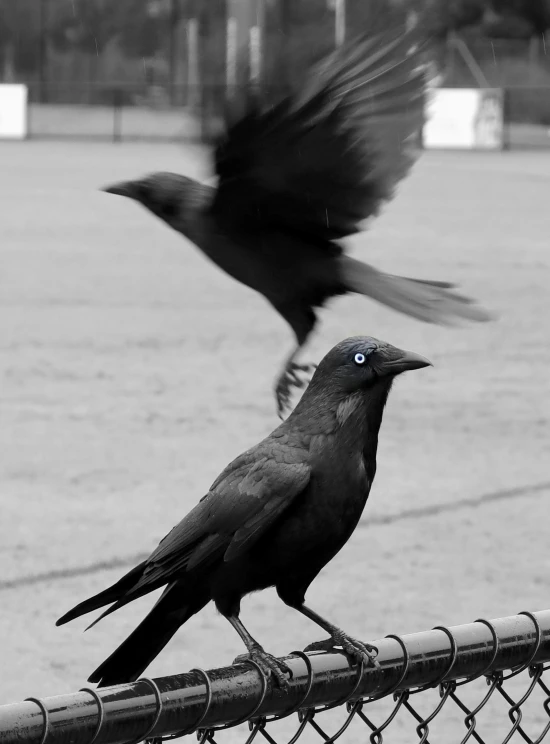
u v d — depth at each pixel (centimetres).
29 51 12094
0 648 1016
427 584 1182
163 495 1466
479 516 1411
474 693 949
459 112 9544
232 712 418
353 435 499
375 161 502
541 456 1681
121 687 396
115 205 5412
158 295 3055
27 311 2761
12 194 5691
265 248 541
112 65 11650
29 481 1512
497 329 2627
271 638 1045
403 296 534
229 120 498
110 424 1798
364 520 1390
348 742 871
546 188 6525
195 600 505
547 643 477
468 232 4572
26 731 374
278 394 586
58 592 1144
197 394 1994
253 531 490
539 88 9738
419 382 2127
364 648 447
